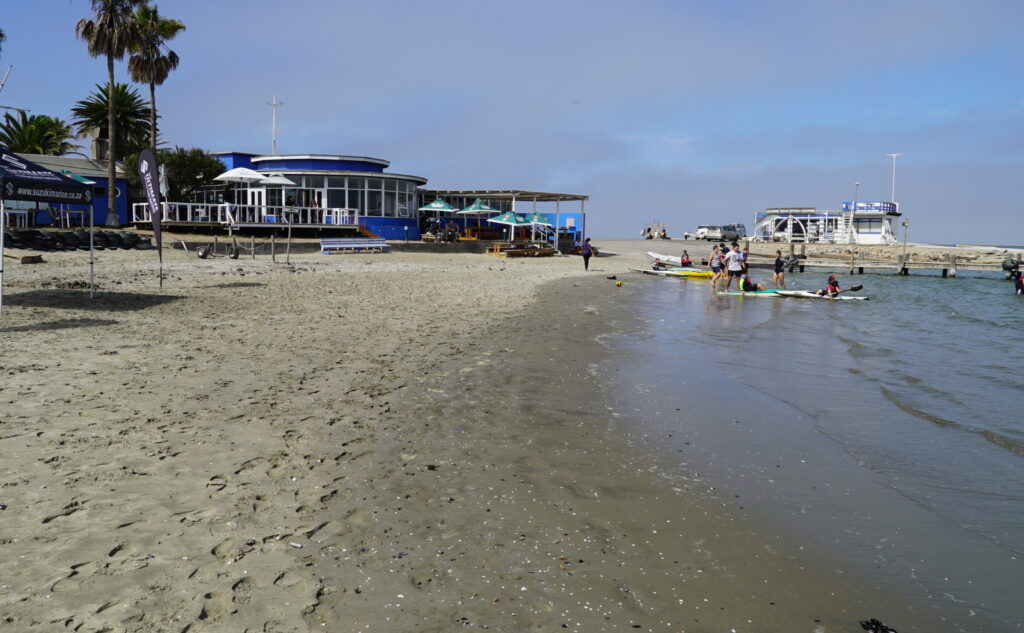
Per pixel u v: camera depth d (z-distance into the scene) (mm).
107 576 3525
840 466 6090
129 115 50938
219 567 3684
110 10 37375
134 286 17969
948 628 3467
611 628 3289
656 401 8258
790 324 17125
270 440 5961
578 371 9836
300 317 13938
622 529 4520
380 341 11523
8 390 7082
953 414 8148
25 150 53125
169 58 44844
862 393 9195
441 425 6766
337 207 42500
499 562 3932
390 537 4188
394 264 32062
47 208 36125
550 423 7059
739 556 4203
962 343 14570
